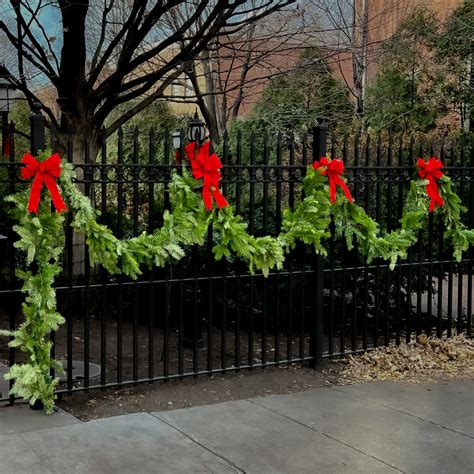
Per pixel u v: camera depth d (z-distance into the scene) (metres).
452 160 7.39
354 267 6.86
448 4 17.14
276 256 6.19
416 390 6.13
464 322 8.61
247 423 5.23
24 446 4.67
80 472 4.33
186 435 4.96
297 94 13.04
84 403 5.55
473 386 6.28
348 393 6.00
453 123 15.41
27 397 5.18
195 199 5.86
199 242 5.86
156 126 14.79
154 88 15.46
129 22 8.66
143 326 8.60
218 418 5.32
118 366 5.73
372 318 8.29
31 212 5.20
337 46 13.71
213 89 13.31
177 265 7.77
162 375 6.39
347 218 6.66
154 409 5.50
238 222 6.17
